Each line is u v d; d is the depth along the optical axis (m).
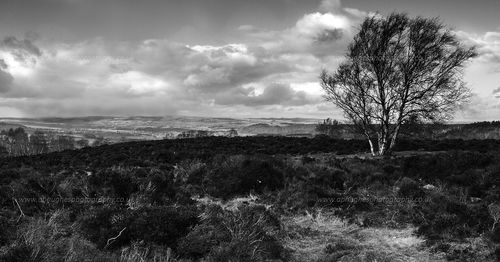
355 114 27.53
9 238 7.48
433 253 8.63
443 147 29.36
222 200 13.28
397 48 26.00
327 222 10.86
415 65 25.45
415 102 25.95
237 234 8.73
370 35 26.41
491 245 8.55
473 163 16.05
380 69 25.95
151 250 7.88
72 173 16.53
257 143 34.91
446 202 10.84
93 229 8.54
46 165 23.62
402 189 12.36
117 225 8.50
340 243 9.22
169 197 12.16
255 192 13.67
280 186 13.91
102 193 11.23
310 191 12.72
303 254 8.85
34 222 8.40
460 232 9.32
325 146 32.62
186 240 8.27
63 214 9.64
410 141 32.72
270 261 8.20
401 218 10.69
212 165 15.82
